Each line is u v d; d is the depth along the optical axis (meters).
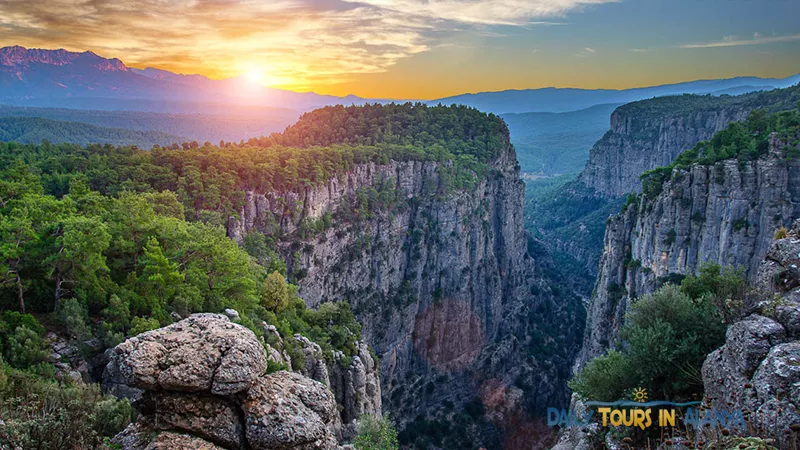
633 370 39.03
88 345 41.19
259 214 97.44
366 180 124.69
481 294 145.50
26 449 21.02
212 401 19.44
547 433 123.50
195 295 50.69
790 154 80.69
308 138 151.38
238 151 107.44
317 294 106.38
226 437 19.03
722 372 27.73
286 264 99.50
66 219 47.72
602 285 107.62
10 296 43.09
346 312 82.25
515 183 176.38
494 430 126.56
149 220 57.25
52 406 25.92
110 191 85.00
